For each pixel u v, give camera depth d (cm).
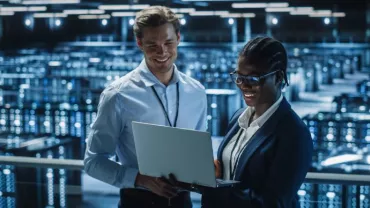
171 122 171
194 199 201
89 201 229
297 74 2280
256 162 133
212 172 133
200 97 177
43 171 222
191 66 2336
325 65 2345
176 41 163
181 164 139
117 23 2450
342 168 1427
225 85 2105
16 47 2619
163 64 162
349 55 2267
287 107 136
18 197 223
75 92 2356
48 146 1650
